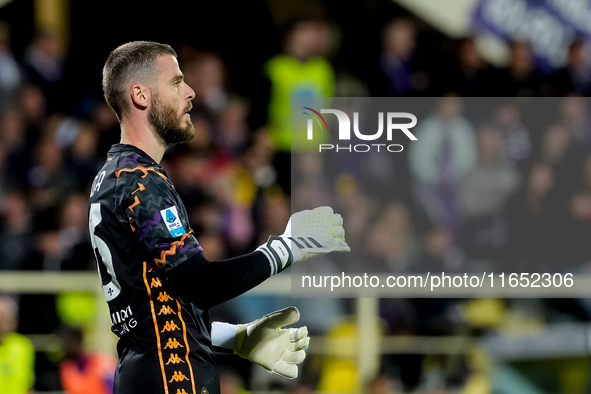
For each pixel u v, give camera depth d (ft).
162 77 38.96
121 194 36.81
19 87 101.40
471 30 116.78
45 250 87.61
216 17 115.14
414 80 103.96
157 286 36.81
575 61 104.94
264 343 40.47
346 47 115.55
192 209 93.86
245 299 79.77
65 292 84.94
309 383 79.56
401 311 82.53
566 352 82.94
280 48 114.62
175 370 36.47
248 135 102.94
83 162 98.37
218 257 91.04
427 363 82.33
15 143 97.66
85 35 112.37
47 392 81.00
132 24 114.01
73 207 90.27
